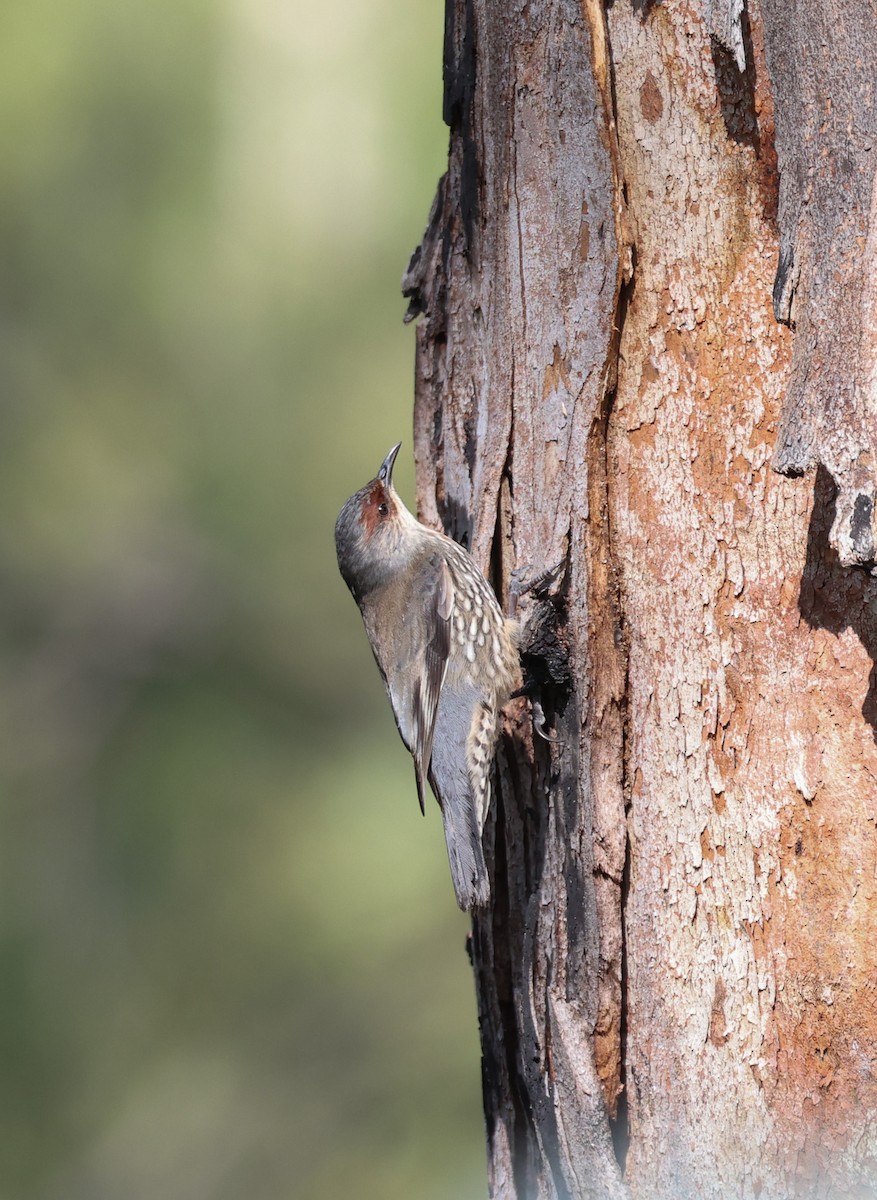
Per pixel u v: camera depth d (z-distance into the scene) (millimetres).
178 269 15172
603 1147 7898
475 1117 16531
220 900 15961
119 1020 15836
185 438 15961
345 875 15812
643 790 8008
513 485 8609
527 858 8844
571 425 8219
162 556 16562
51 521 16406
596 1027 8016
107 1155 15562
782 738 7645
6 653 16656
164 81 14648
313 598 16547
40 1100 15562
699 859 7836
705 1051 7785
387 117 14656
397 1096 16391
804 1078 7539
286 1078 16297
